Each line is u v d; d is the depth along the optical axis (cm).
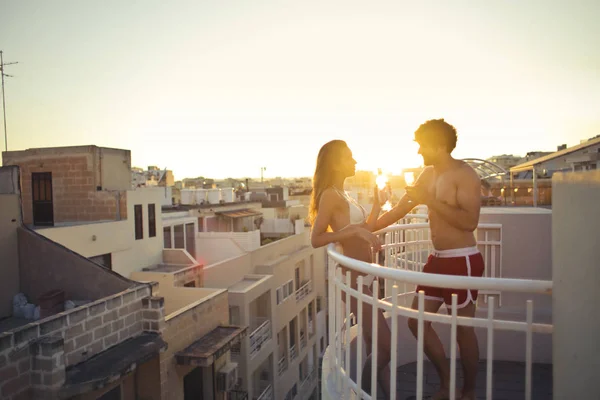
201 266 1920
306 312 2872
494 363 398
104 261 1769
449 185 257
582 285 145
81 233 1638
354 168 318
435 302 269
